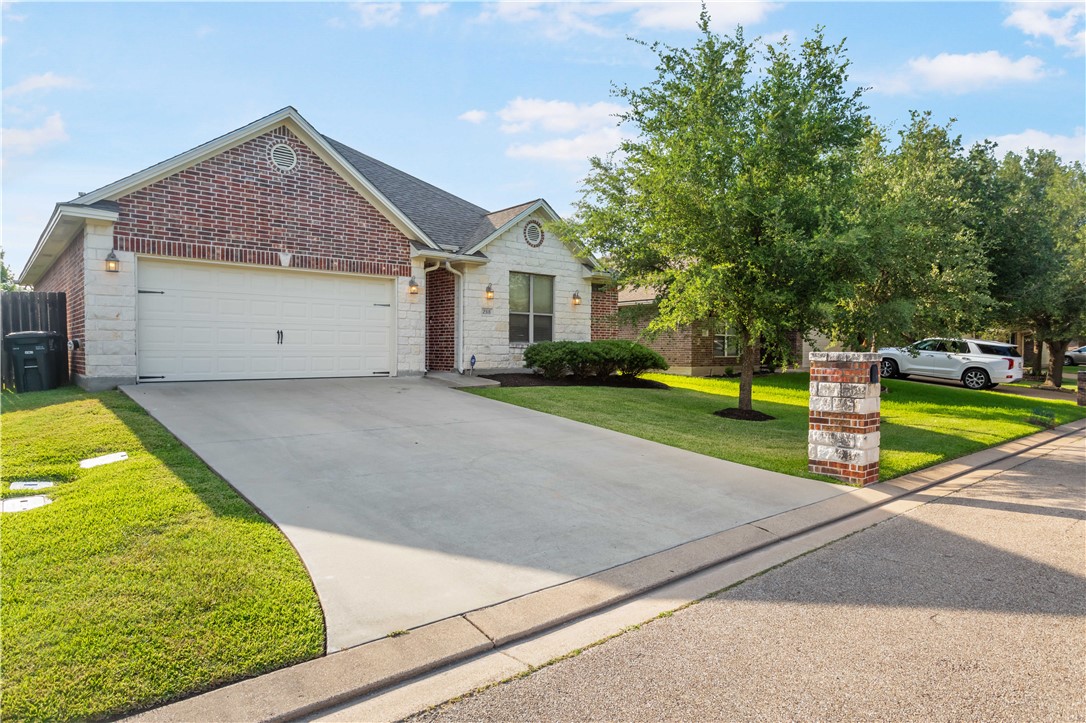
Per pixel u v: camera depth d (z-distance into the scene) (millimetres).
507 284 15156
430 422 8875
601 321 17688
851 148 11008
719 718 2658
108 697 2578
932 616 3729
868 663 3150
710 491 6438
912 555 4855
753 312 10594
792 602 3934
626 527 5219
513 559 4402
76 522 4398
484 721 2627
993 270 22188
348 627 3316
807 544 5133
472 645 3217
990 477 7859
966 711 2727
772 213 9742
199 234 10695
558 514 5438
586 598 3850
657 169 10438
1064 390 21797
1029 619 3691
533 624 3479
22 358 10234
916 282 14352
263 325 11594
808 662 3158
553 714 2682
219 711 2580
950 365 20938
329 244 12156
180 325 10727
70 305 11539
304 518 4867
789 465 7723
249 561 3963
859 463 6992
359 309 12766
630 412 11047
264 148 11352
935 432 10953
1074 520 5871
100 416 7828
